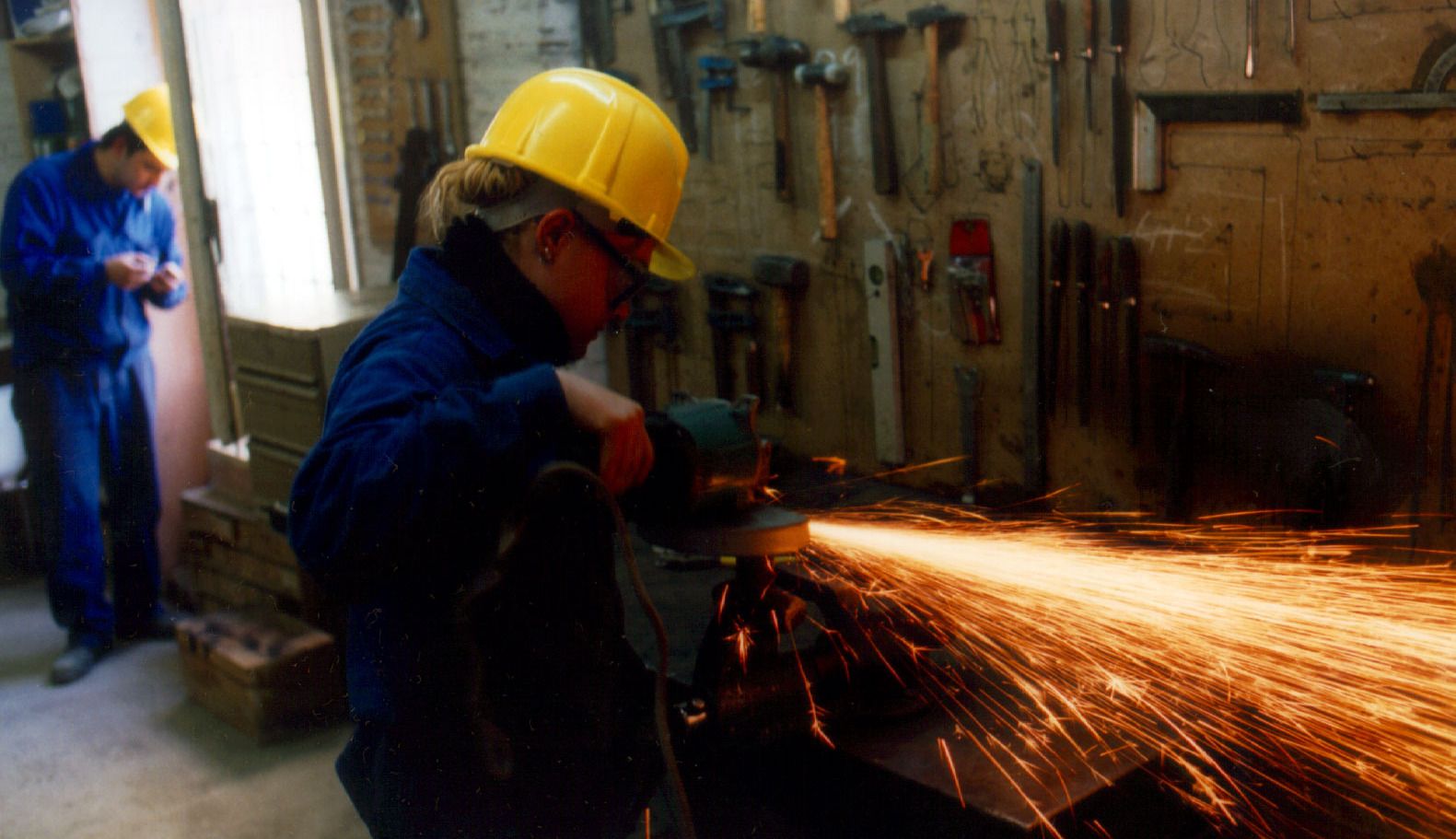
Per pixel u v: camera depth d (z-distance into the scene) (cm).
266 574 412
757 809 198
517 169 158
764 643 181
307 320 364
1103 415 289
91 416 416
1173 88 260
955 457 329
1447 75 218
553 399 142
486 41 438
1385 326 236
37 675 429
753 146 364
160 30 418
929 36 303
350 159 486
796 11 340
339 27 474
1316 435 230
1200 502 269
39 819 335
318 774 355
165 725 388
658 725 157
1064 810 159
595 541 163
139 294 428
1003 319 309
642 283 171
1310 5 235
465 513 143
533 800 164
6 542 536
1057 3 274
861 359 347
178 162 430
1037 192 290
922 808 168
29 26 531
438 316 155
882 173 324
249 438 394
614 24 406
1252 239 254
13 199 395
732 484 172
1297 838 184
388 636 158
